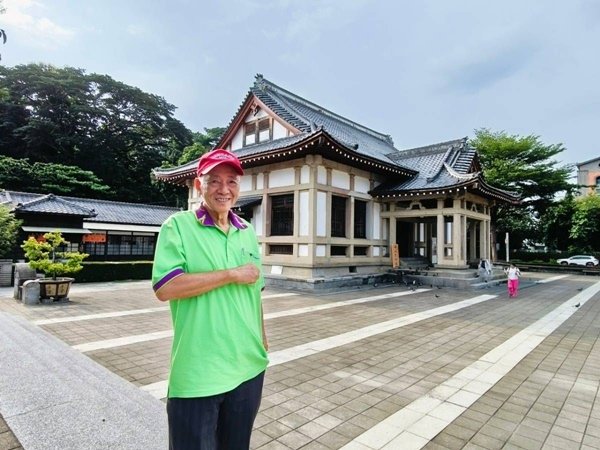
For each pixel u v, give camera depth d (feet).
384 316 28.45
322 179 46.09
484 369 16.62
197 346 5.60
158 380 14.42
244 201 50.70
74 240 63.98
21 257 57.06
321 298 37.29
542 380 15.29
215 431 5.64
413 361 17.62
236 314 5.99
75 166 114.62
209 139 160.25
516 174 92.68
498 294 43.27
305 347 19.71
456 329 24.54
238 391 5.88
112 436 9.78
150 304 32.07
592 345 20.94
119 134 138.21
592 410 12.45
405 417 11.75
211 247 6.00
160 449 9.28
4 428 10.11
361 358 17.95
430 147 66.49
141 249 80.94
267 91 58.95
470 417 11.82
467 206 56.34
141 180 139.54
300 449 9.76
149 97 142.41
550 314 30.81
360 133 79.92
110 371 15.12
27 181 96.99
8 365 14.94
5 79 114.62
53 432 9.89
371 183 55.47
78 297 35.68
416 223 66.33
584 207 100.32
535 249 133.39
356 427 11.05
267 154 44.60
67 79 123.13
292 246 47.26
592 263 96.37
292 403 12.73
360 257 51.75
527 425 11.32
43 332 21.24
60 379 13.69
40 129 112.16
